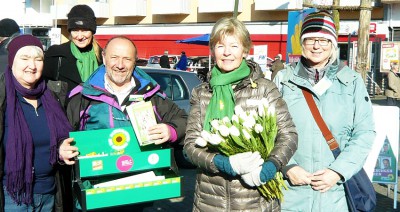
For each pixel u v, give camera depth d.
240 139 2.94
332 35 3.33
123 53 3.57
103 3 39.28
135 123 3.40
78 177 3.35
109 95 3.64
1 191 3.44
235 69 3.21
